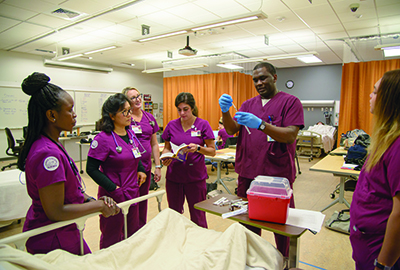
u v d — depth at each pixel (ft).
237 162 5.53
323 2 11.73
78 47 19.76
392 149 2.92
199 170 6.87
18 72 21.29
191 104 6.83
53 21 13.96
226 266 3.58
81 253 3.81
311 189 14.03
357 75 17.75
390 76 3.10
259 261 3.89
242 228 4.11
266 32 16.26
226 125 5.27
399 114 2.97
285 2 11.75
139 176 6.03
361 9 12.51
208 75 23.34
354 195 3.62
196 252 4.13
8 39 17.46
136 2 11.55
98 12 12.52
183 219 4.92
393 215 2.80
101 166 5.48
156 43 18.80
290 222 3.94
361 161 9.78
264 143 4.98
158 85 34.09
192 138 6.93
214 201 4.98
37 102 3.30
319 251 7.63
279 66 28.12
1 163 20.18
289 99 4.98
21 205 8.98
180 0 11.51
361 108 17.66
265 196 3.87
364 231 3.27
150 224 4.51
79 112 24.99
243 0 11.57
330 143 23.06
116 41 18.12
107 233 5.24
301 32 16.25
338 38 17.71
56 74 23.48
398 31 16.05
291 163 4.94
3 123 20.54
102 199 4.02
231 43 18.94
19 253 2.90
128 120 5.53
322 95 27.25
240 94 23.13
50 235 3.53
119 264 3.67
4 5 11.81
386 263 2.84
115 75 28.71
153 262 3.90
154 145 8.09
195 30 12.50
